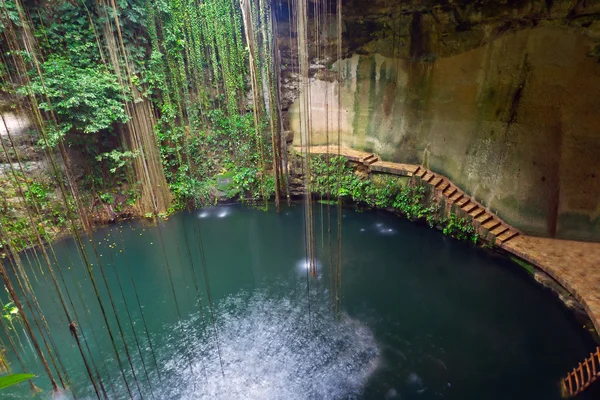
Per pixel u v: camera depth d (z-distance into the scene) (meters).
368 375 6.24
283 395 5.95
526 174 8.81
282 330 7.28
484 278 8.62
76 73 9.48
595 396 5.47
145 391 6.03
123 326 7.44
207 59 12.31
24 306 7.65
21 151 9.17
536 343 6.64
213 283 8.84
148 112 11.31
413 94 11.20
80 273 9.05
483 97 9.59
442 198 10.16
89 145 10.47
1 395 5.91
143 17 10.59
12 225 8.96
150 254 10.09
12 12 8.14
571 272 7.39
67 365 6.46
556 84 8.25
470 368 6.27
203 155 12.80
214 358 6.67
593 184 8.01
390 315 7.58
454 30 9.73
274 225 11.62
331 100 12.75
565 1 7.60
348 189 11.98
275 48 11.30
